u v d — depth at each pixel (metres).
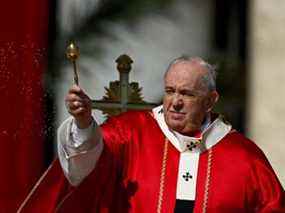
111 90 17.33
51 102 17.45
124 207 15.89
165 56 18.05
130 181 15.88
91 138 15.38
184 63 15.69
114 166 15.83
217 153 16.03
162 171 15.89
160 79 18.16
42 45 17.41
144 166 15.91
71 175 15.58
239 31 17.95
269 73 17.41
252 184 15.97
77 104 15.11
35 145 17.86
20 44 17.50
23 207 15.86
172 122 15.86
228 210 15.86
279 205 15.92
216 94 15.80
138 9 15.44
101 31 15.55
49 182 15.77
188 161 15.95
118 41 15.61
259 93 17.41
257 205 16.02
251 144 16.23
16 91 17.48
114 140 15.88
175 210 15.80
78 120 15.23
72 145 15.38
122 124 16.08
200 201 15.83
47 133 17.78
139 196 15.84
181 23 17.89
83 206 15.80
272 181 16.02
